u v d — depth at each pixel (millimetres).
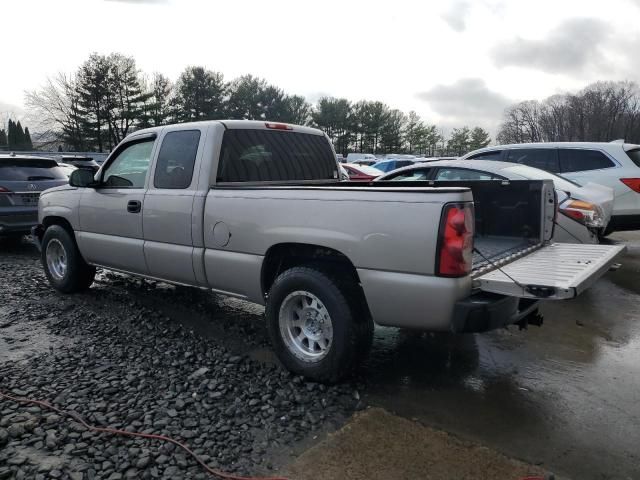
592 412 3408
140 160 5082
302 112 74875
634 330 5051
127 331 4820
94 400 3430
